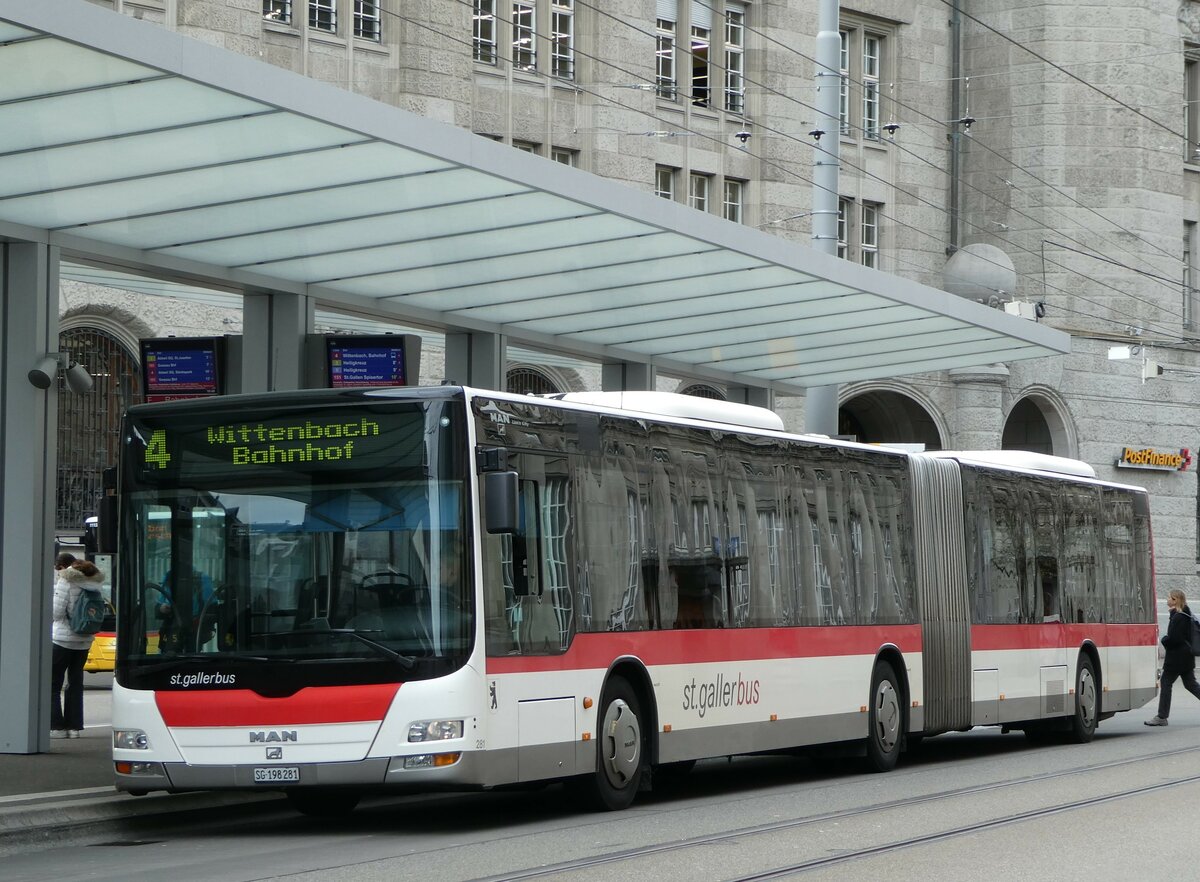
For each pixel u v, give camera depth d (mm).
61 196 17391
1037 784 18453
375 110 16531
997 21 52219
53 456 18047
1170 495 53969
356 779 13742
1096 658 26656
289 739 13867
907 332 27703
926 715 21828
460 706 13797
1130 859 12461
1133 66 52406
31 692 17812
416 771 13695
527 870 11828
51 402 18016
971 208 52406
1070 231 51844
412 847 13289
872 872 11773
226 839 14148
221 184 17594
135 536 14617
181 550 14469
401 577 13992
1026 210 51781
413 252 20531
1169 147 53312
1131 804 16234
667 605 16750
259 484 14406
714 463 17875
